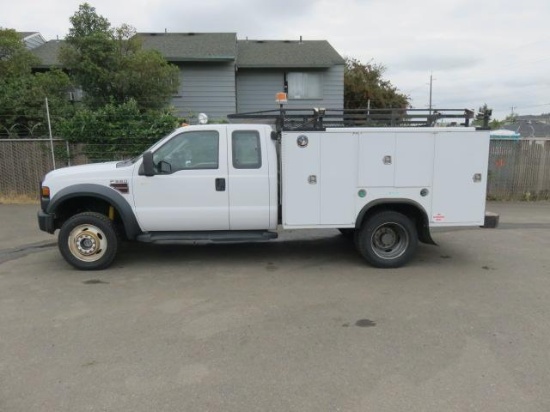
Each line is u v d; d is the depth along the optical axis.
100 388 3.36
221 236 6.35
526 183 13.53
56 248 7.52
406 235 6.46
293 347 4.01
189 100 18.41
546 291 5.54
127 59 13.98
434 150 6.25
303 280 5.94
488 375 3.54
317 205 6.29
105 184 6.16
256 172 6.24
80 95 16.58
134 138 11.70
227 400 3.20
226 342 4.11
